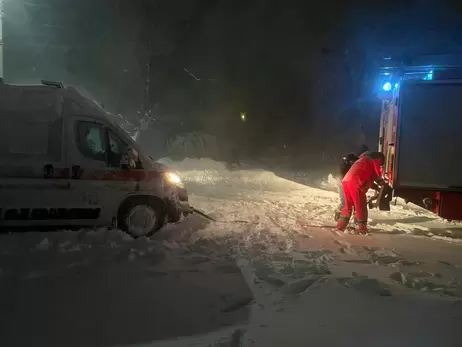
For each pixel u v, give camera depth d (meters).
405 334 3.87
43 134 6.94
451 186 7.98
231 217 9.17
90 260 5.76
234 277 5.44
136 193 7.28
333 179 17.69
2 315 4.15
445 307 4.45
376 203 8.77
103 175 7.10
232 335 3.89
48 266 5.46
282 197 12.53
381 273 5.71
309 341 3.75
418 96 8.05
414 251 7.06
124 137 7.35
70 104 7.16
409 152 8.14
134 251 6.18
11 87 7.10
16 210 6.66
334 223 9.02
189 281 5.24
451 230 8.78
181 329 4.03
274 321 4.15
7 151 6.80
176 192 7.62
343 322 4.11
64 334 3.87
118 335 3.89
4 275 5.11
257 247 6.86
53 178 6.84
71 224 6.97
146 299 4.67
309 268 5.69
